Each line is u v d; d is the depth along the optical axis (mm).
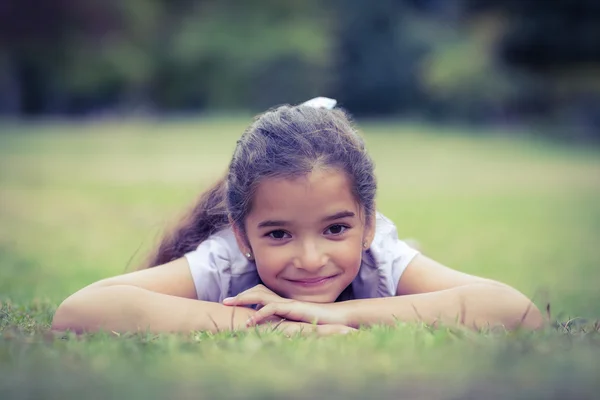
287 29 47688
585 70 42312
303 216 3102
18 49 44000
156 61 47250
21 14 43156
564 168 21594
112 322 3088
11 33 43594
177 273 3586
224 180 3914
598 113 38938
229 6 48812
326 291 3225
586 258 7816
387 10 43438
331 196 3102
